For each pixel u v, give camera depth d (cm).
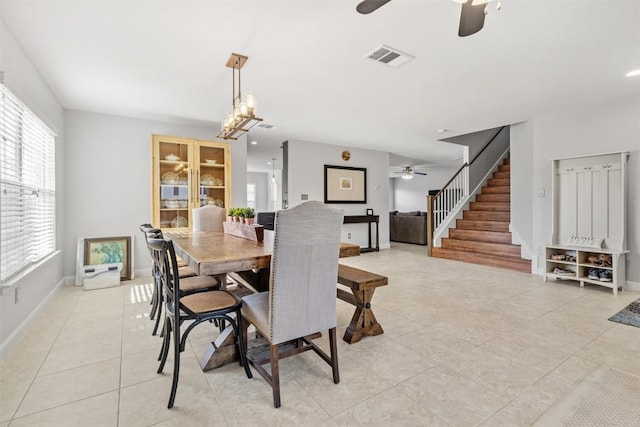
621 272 368
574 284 402
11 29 222
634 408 157
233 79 287
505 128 706
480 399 165
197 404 163
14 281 222
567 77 311
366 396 169
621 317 282
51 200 346
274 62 276
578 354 213
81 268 398
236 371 197
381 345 231
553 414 153
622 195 364
